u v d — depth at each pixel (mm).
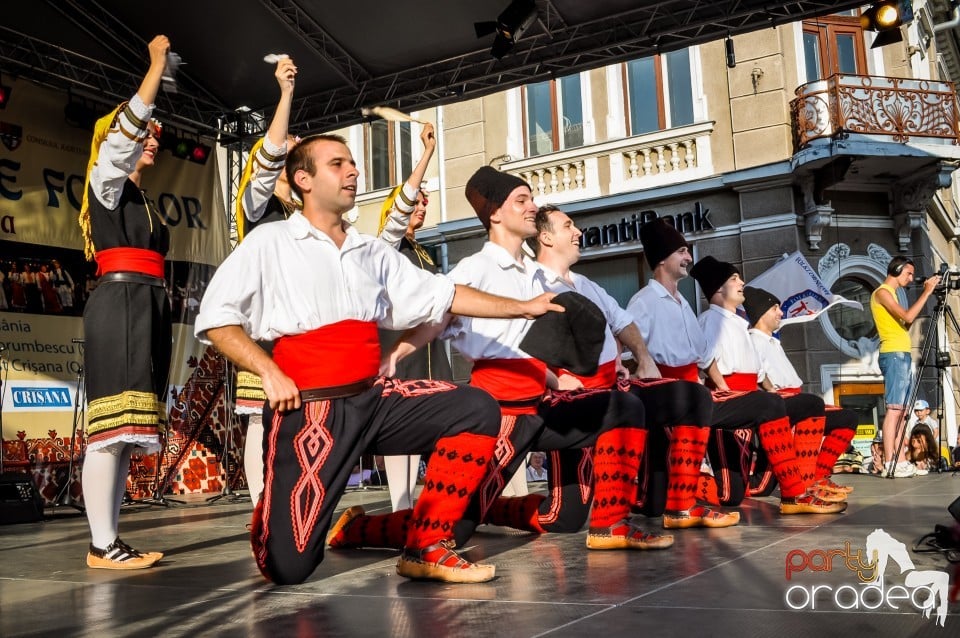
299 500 2436
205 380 8336
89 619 2131
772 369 5590
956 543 2572
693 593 2180
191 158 8195
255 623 2010
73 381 7340
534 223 3439
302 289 2465
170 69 3295
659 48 7078
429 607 2127
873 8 6527
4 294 6988
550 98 12484
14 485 5691
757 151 10922
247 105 8008
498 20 6461
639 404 3211
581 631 1775
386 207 4590
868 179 11062
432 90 7660
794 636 1682
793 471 4297
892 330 7668
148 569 3049
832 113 10453
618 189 11820
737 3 6746
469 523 3223
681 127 11367
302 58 7328
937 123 10688
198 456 8227
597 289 3924
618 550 3113
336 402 2455
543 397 3268
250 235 2527
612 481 3162
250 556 3326
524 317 2701
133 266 3232
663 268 4402
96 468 3141
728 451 4832
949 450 9008
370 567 2900
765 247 10859
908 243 11219
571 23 7074
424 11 6848
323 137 2617
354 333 2494
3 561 3445
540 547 3311
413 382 2625
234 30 7070
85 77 7375
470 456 2531
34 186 7281
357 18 6930
